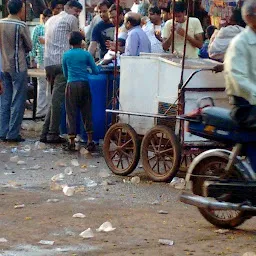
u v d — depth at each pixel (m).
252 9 7.84
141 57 11.59
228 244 7.90
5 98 14.89
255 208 7.94
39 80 17.20
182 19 13.62
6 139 14.87
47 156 13.41
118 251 7.60
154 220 8.95
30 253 7.50
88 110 13.74
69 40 13.84
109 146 11.95
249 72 7.90
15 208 9.48
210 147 10.98
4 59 14.68
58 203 9.81
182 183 10.88
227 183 8.01
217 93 11.01
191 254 7.50
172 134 10.90
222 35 11.92
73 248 7.70
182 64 10.78
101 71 13.84
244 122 7.94
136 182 11.24
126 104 11.87
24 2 15.01
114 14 15.40
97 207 9.61
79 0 18.64
